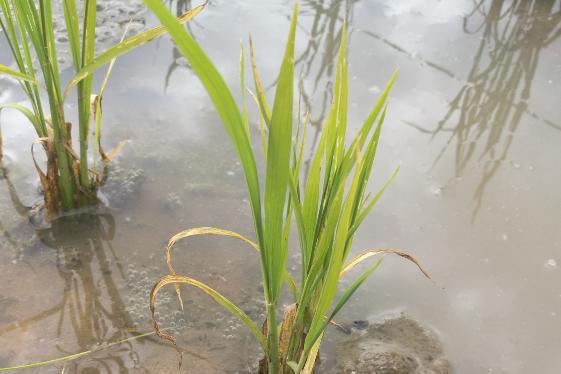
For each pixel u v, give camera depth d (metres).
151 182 0.78
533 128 0.86
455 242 0.75
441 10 1.01
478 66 0.93
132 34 0.91
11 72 0.66
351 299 0.71
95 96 0.72
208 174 0.79
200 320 0.69
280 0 1.00
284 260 0.58
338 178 0.58
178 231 0.74
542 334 0.69
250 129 0.83
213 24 0.95
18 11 0.67
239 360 0.67
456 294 0.71
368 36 0.96
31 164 0.78
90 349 0.67
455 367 0.67
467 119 0.86
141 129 0.82
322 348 0.68
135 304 0.69
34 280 0.70
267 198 0.55
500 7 1.02
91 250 0.73
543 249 0.75
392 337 0.68
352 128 0.83
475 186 0.79
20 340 0.67
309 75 0.89
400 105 0.87
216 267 0.72
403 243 0.75
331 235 0.58
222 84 0.50
